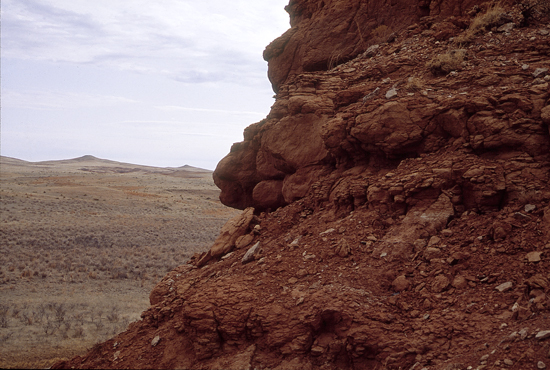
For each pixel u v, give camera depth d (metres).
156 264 31.84
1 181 98.31
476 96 8.46
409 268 7.21
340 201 9.59
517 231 6.88
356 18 14.30
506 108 8.08
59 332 15.12
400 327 6.16
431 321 6.05
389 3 13.79
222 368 6.59
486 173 7.69
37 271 27.39
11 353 12.44
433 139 8.88
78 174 140.38
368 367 5.98
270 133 12.59
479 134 8.16
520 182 7.45
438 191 8.03
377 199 8.72
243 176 14.82
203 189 114.00
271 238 10.23
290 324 6.71
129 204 77.19
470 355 5.22
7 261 30.92
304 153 12.01
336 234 8.62
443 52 10.87
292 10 17.05
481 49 10.23
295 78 13.27
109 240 44.06
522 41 9.95
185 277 10.62
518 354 4.82
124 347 8.31
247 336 7.01
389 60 11.77
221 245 10.94
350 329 6.26
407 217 8.08
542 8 10.61
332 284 7.22
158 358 7.56
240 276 8.34
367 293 6.87
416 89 9.81
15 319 17.16
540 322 5.20
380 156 9.81
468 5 12.13
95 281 26.06
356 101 11.12
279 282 7.80
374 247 7.86
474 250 6.96
